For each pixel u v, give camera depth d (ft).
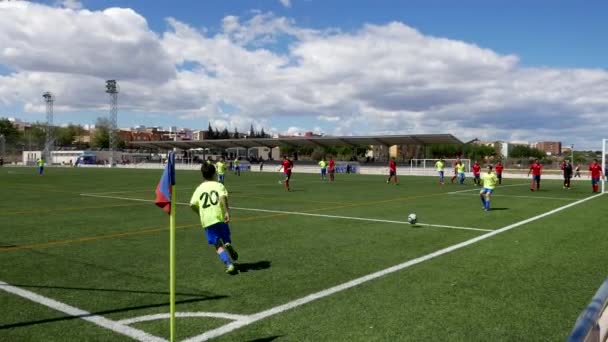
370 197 67.72
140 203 56.95
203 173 23.12
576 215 45.93
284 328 15.20
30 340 14.12
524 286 20.17
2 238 32.12
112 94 290.97
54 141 406.21
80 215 45.14
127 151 363.97
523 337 14.53
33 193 72.18
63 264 24.26
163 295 18.85
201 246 29.37
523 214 46.78
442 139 163.02
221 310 16.97
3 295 18.78
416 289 19.70
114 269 23.18
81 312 16.74
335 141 181.68
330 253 27.25
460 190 83.97
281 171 183.11
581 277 21.70
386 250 28.12
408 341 14.16
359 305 17.56
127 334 14.66
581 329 7.57
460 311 16.89
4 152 332.19
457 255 26.61
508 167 193.67
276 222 40.68
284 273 22.41
